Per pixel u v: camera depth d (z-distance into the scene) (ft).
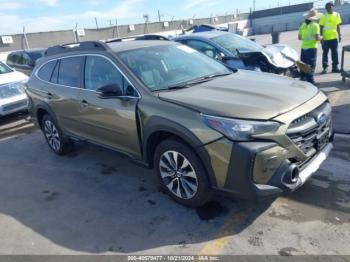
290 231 10.46
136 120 12.45
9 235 11.89
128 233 11.23
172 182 12.25
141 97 12.35
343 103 22.40
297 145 10.26
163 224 11.48
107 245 10.76
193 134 10.57
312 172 10.73
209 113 10.42
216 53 25.41
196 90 12.14
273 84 12.50
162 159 12.25
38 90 18.12
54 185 15.35
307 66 24.31
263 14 150.00
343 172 13.51
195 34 28.27
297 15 139.74
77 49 15.93
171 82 13.14
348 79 29.01
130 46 14.79
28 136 23.24
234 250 9.94
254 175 9.83
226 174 10.24
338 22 31.63
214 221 11.32
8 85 25.99
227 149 10.00
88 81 14.93
